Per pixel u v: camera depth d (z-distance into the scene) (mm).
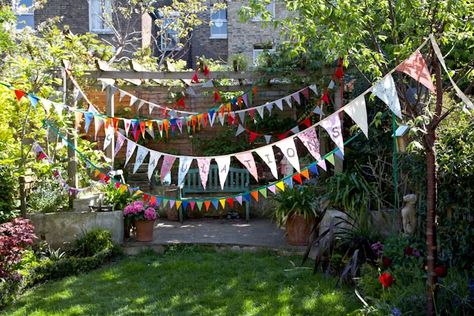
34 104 4113
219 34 15281
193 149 8789
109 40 13344
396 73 3701
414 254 4043
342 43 3697
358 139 6520
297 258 5344
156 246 5805
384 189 5746
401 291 3596
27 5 13344
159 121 6016
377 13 3916
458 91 2770
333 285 4402
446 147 4184
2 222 5293
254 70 6918
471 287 3393
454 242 4078
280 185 3881
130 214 5906
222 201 4285
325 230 5324
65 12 13359
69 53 6578
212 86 7906
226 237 6168
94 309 4145
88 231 5676
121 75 6691
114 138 7277
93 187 6477
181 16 12562
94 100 8781
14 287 4473
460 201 4043
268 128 8539
